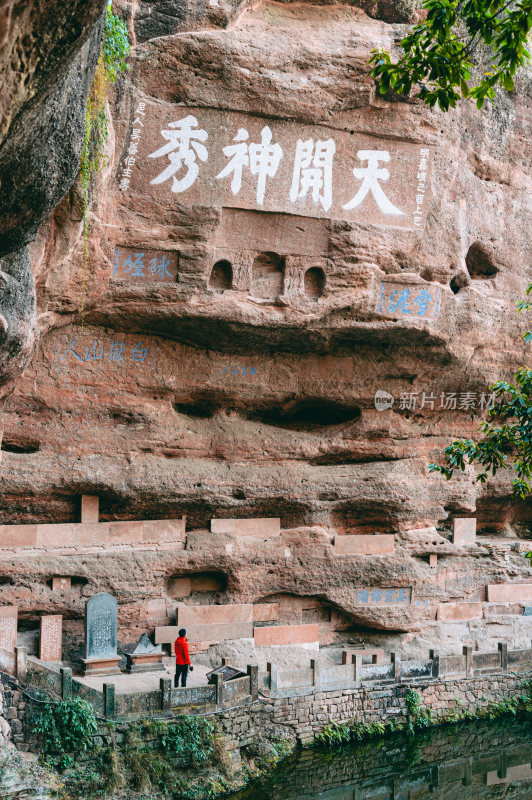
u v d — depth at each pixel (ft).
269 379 56.80
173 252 50.06
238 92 49.73
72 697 42.16
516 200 60.44
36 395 50.31
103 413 52.60
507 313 60.03
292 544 57.11
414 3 53.57
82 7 23.81
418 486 60.34
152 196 49.14
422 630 59.57
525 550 64.08
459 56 29.43
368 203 53.36
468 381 60.59
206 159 49.88
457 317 57.26
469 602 61.36
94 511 52.54
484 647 59.88
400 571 58.95
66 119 29.14
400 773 49.75
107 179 46.37
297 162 51.65
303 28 52.21
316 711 50.90
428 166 54.54
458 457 36.47
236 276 51.67
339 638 58.90
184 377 54.49
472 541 62.59
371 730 52.44
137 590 52.54
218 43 48.80
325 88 51.06
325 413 61.31
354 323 54.34
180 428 55.01
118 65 45.96
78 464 51.57
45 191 30.17
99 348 51.72
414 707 54.03
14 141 26.55
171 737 43.86
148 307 50.11
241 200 50.78
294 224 52.19
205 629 54.34
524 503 69.21
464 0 28.94
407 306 55.36
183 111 49.19
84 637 50.06
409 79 29.60
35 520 51.70
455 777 49.93
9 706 41.11
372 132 52.85
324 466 59.16
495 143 58.80
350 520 59.88
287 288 52.65
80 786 40.55
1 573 48.96
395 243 54.08
